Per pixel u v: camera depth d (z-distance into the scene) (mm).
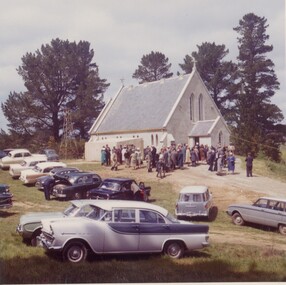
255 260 14156
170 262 13188
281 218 21344
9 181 34906
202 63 76125
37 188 31328
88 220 13383
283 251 16547
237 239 19578
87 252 13242
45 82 72312
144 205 14203
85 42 76375
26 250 13977
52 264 12281
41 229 14516
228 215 25703
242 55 69688
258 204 22875
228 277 11742
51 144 65812
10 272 11328
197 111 55656
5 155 45438
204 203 23844
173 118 52438
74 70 74125
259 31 68438
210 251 16000
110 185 24359
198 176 35531
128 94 64062
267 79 68375
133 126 56031
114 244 13406
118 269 11945
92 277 11078
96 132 61469
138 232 13688
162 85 59375
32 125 73250
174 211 25734
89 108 73750
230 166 36906
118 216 13688
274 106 65438
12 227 18719
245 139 57812
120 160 42469
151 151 39219
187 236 14156
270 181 34156
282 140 67562
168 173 36844
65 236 12852
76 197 26969
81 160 52188
